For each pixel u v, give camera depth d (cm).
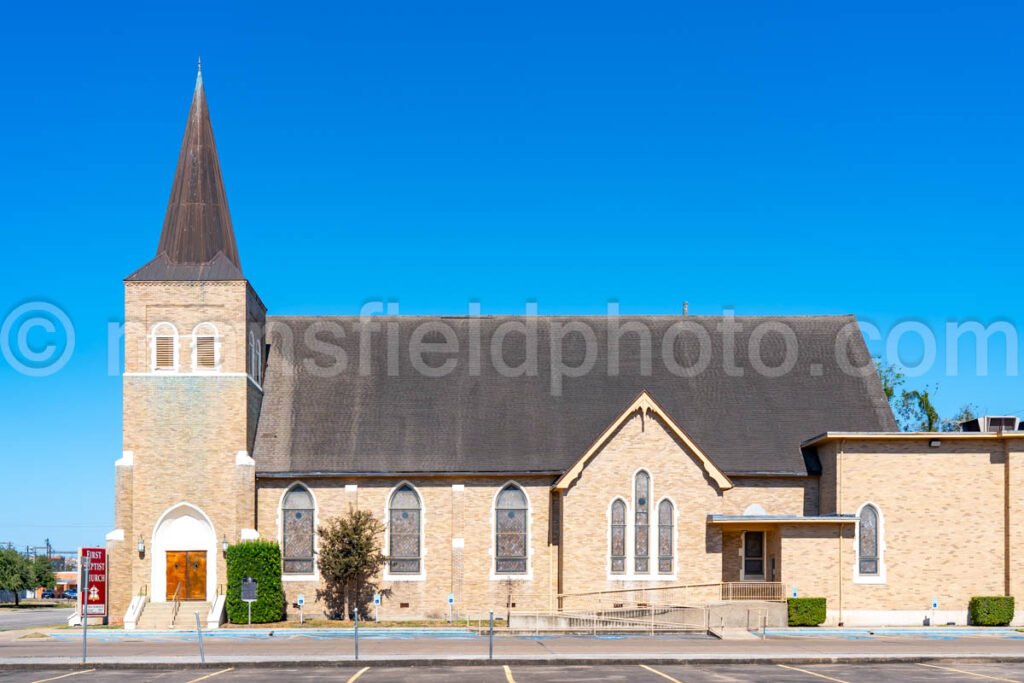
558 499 4734
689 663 3198
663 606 4475
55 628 4612
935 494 4659
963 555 4631
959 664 3209
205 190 4966
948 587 4606
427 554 4753
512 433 4944
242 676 2928
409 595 4734
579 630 4269
